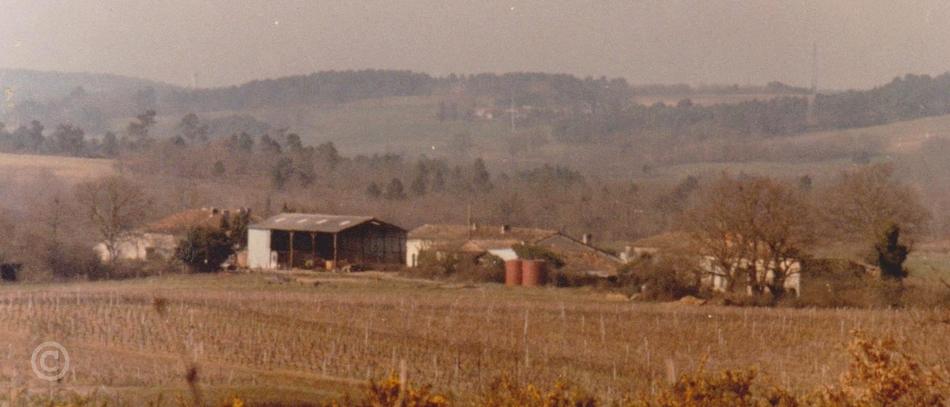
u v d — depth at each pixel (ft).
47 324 132.46
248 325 139.95
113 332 127.65
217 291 188.65
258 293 184.55
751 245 197.88
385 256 287.28
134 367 99.19
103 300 163.43
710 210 202.80
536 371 107.86
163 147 431.02
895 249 200.44
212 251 252.42
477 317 158.30
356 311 160.56
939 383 43.29
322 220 281.74
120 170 389.60
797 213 196.95
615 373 105.81
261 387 82.74
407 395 36.55
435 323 150.51
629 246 271.28
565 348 130.82
